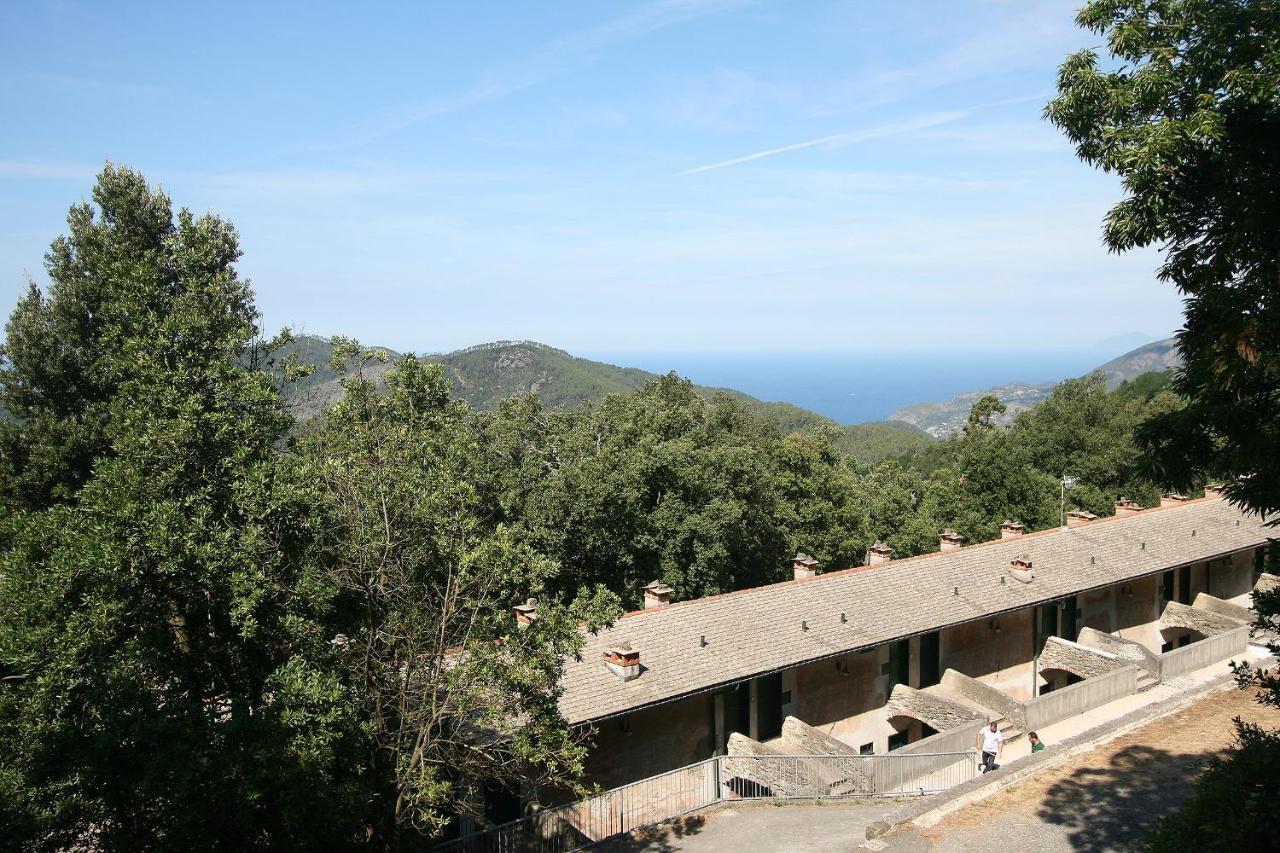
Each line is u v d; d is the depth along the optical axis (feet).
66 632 36.81
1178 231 32.81
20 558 41.19
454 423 59.31
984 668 91.40
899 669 85.71
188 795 35.14
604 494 117.39
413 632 47.06
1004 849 48.49
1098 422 188.65
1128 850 46.65
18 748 36.32
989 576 93.86
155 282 46.93
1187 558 103.96
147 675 39.86
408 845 47.52
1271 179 29.68
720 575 128.88
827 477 169.27
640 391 249.55
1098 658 88.53
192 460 41.57
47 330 97.81
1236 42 30.09
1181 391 33.35
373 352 58.95
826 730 80.69
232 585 38.40
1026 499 165.89
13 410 98.32
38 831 35.06
